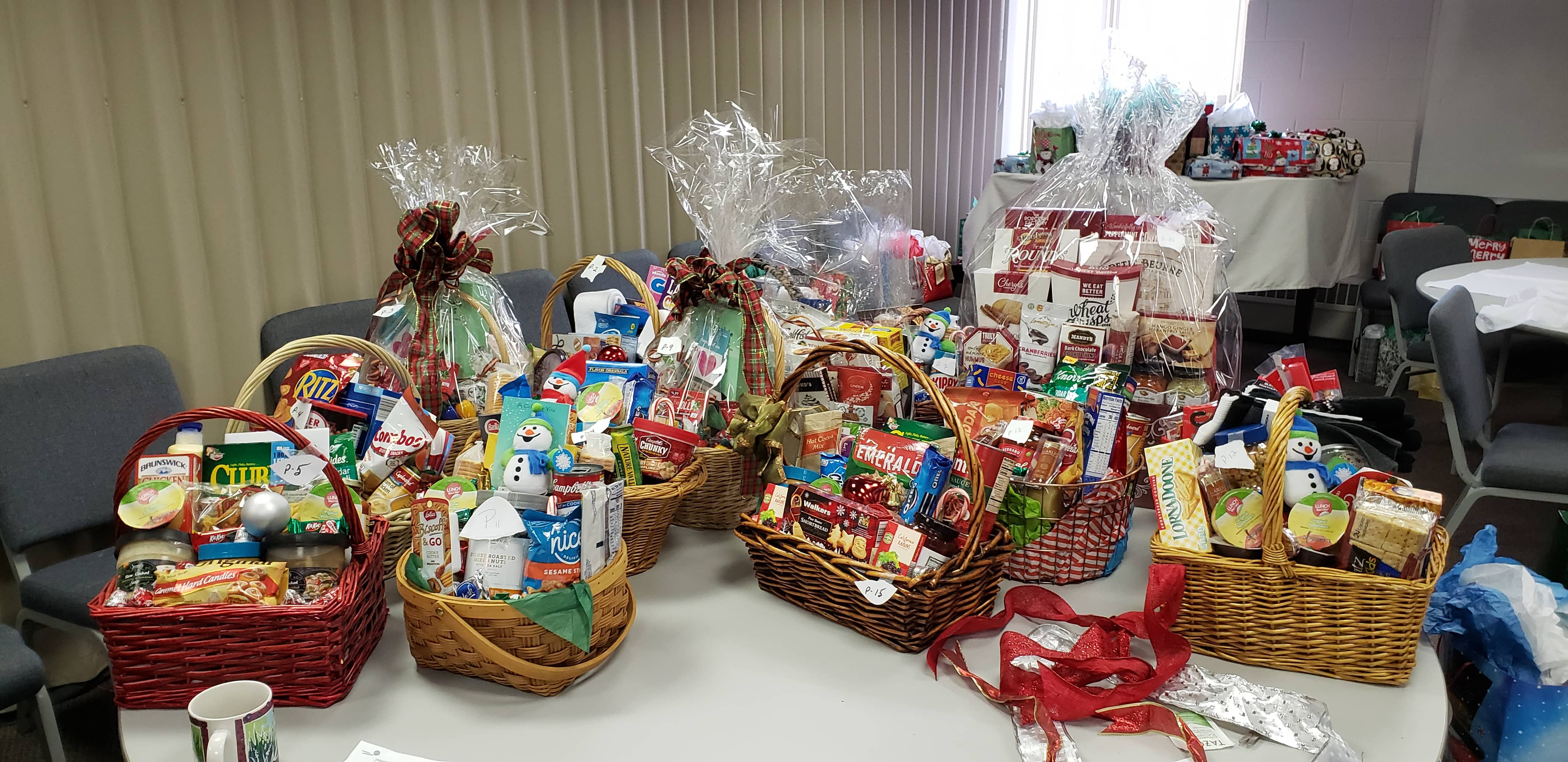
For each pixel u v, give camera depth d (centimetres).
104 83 201
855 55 418
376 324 164
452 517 105
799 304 210
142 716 101
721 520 147
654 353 145
